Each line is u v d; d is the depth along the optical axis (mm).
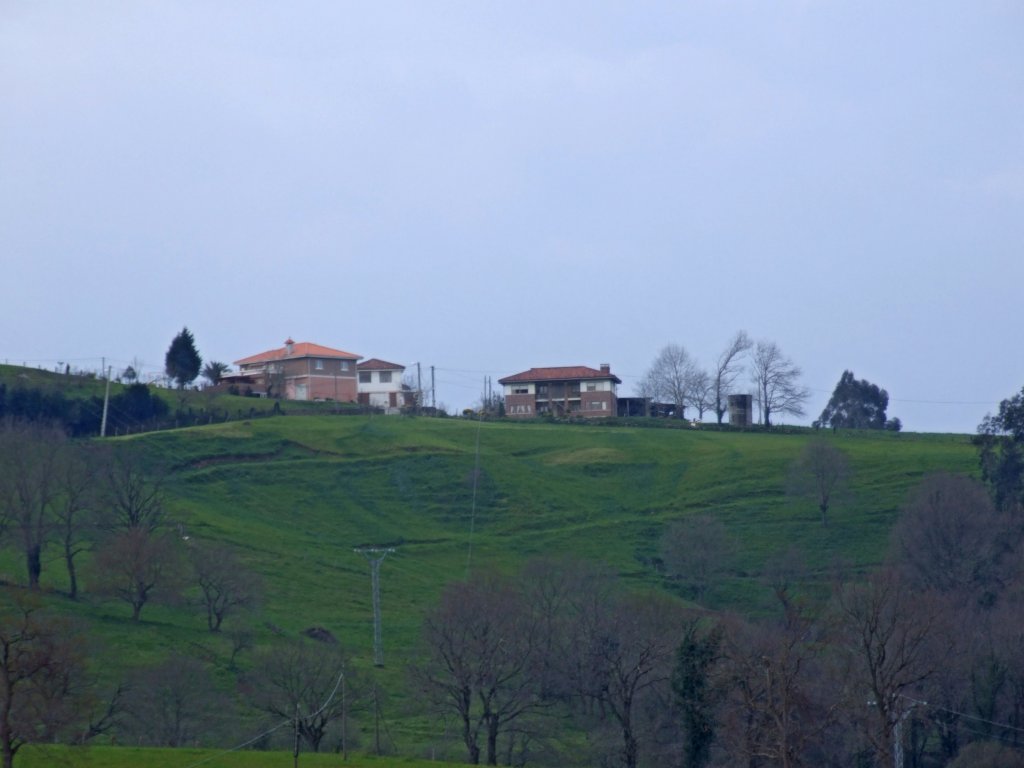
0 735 64562
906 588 103500
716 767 80875
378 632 113938
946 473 150125
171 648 108562
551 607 105062
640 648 92312
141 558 118812
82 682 74875
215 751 74500
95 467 135125
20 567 129250
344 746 77438
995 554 125062
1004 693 91375
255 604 122875
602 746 89625
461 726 97562
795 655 81938
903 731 85625
